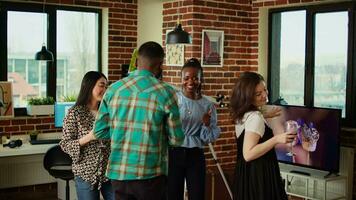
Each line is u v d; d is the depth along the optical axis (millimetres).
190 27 5566
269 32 6098
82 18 6117
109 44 6168
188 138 3506
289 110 5086
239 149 2828
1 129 5418
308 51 5637
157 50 2580
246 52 6094
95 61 6266
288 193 5129
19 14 5660
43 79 5887
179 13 5719
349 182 4945
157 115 2475
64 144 3045
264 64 6109
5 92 5410
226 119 5844
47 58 5281
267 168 2750
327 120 4801
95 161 2996
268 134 2762
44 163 3896
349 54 5227
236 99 2764
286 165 5363
